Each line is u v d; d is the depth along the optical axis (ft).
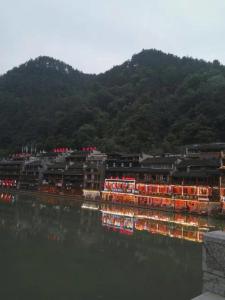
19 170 542.16
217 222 227.20
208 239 26.27
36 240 157.58
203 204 271.08
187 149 350.23
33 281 100.89
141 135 503.20
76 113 653.71
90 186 412.98
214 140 418.31
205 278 26.30
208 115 459.73
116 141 524.52
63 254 133.39
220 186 258.16
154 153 422.00
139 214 270.26
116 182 373.81
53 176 474.90
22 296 89.15
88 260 125.80
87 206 327.88
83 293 92.58
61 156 513.86
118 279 105.09
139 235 175.32
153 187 327.67
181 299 90.02
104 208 311.88
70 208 302.86
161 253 138.31
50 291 93.35
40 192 485.56
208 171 275.80
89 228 195.00
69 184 442.09
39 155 558.56
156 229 194.49
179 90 597.52
